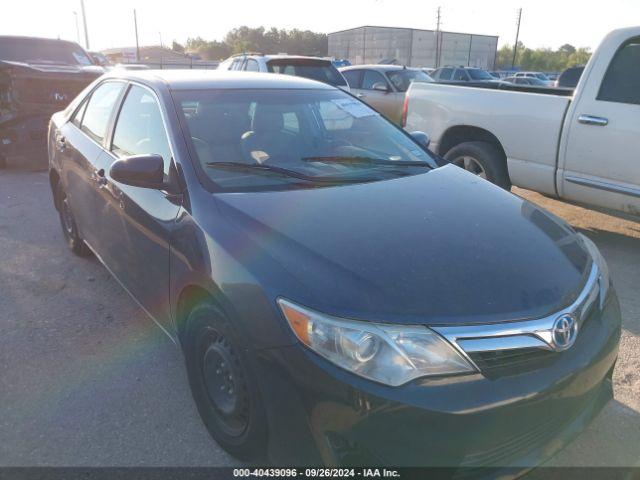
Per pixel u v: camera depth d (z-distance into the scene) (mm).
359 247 2316
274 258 2240
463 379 1957
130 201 3164
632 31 4766
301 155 3287
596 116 4930
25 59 9578
